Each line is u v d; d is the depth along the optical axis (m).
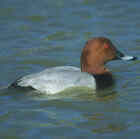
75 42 16.05
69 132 8.27
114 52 11.70
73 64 13.73
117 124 8.60
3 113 9.33
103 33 16.80
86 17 18.84
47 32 17.30
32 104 9.85
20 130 8.41
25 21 18.67
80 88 10.74
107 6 20.28
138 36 16.34
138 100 10.09
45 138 8.02
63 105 9.78
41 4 21.05
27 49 15.44
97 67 11.56
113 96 10.49
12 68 13.26
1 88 10.86
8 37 16.81
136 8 19.78
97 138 7.97
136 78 12.11
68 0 21.62
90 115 9.13
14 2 21.36
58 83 10.55
